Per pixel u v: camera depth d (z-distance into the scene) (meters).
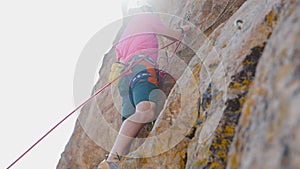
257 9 2.80
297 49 1.27
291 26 1.46
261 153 1.26
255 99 1.61
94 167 5.36
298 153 1.03
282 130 1.17
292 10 1.64
